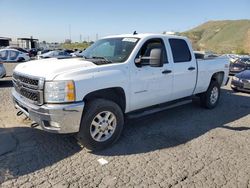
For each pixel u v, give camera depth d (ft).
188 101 20.33
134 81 15.28
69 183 10.91
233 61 59.31
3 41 172.65
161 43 17.63
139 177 11.52
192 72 19.86
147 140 15.65
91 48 18.66
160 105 18.29
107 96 14.69
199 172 12.10
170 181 11.28
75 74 12.81
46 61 15.37
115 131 14.60
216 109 23.57
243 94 32.27
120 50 16.25
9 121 18.02
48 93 12.43
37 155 13.23
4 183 10.77
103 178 11.35
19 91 14.66
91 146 13.73
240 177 11.76
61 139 15.19
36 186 10.62
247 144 15.48
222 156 13.79
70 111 12.48
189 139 16.01
